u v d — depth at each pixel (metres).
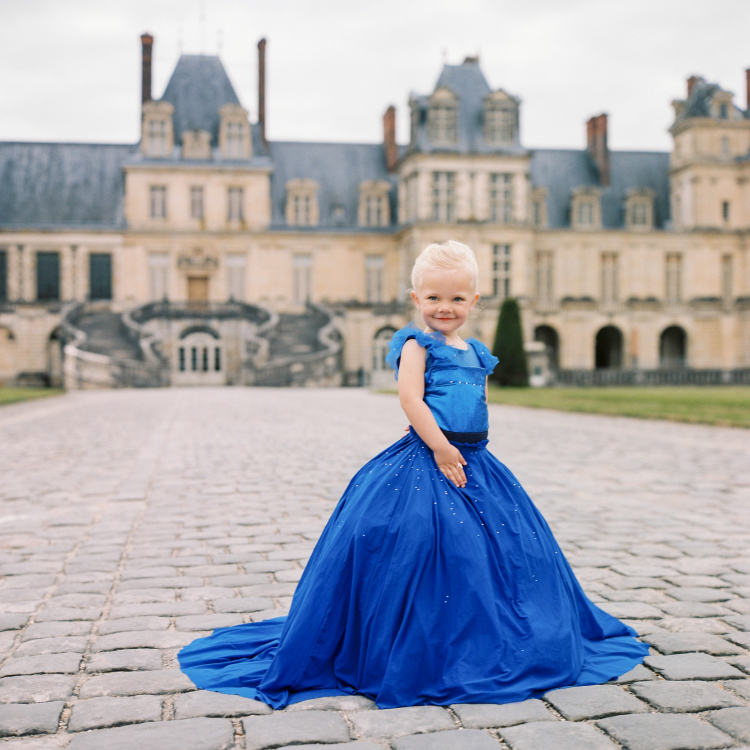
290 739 2.78
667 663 3.52
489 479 3.40
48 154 54.00
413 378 3.34
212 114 54.12
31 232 50.78
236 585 4.88
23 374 49.88
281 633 3.60
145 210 51.59
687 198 56.19
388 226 55.19
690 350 56.06
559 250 55.19
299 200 54.22
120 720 2.96
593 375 44.31
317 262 53.72
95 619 4.23
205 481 9.05
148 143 51.94
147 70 54.28
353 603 3.20
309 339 49.03
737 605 4.46
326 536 3.45
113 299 51.44
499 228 50.34
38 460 11.12
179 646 3.81
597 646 3.65
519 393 30.23
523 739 2.76
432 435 3.24
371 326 52.38
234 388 41.38
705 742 2.75
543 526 3.50
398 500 3.24
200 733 2.84
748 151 56.25
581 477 9.34
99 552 5.71
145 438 14.22
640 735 2.79
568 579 3.60
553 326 54.91
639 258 55.69
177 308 48.09
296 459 11.01
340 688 3.20
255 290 52.84
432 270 3.41
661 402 23.30
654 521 6.80
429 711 2.97
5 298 50.94
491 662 3.09
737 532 6.38
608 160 58.03
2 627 4.09
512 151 50.72
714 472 9.80
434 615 3.09
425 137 50.56
